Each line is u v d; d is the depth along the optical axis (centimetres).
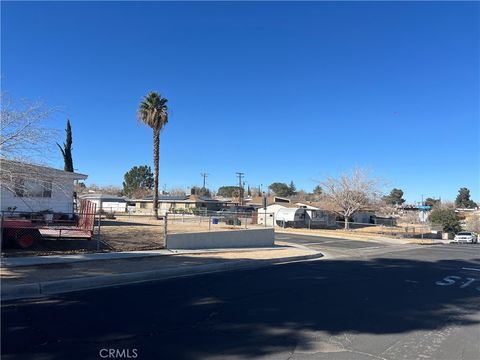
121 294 986
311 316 834
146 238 1959
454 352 646
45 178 1603
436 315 882
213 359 582
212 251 1878
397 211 10906
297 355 611
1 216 1433
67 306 849
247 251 2006
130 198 9156
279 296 1019
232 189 15975
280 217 5300
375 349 650
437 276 1473
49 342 624
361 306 940
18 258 1328
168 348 618
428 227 6147
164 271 1291
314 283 1229
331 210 5691
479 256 2412
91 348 605
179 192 12200
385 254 2350
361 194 5491
